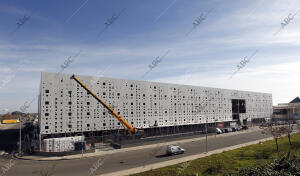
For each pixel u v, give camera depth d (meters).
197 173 21.36
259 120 87.38
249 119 82.50
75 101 44.12
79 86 44.91
